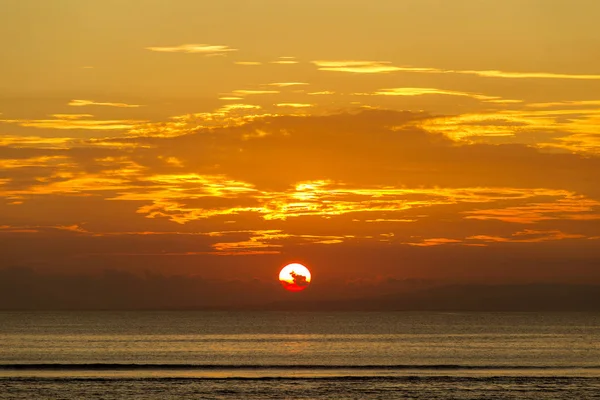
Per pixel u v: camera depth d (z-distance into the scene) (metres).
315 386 185.50
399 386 185.75
